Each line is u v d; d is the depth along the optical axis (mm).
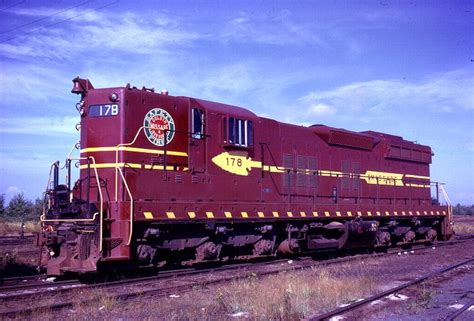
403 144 21656
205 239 12586
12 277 11203
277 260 15008
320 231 16797
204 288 9797
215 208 12492
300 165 16062
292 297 8484
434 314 7852
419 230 21828
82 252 10094
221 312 7723
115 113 11250
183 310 7871
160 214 11148
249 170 14000
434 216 22500
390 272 12828
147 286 10094
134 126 11352
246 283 10062
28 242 20844
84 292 9031
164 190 11664
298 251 15406
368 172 19266
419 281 10812
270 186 14719
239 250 14453
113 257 10203
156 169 11617
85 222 10391
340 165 17891
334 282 10109
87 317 7391
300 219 15125
